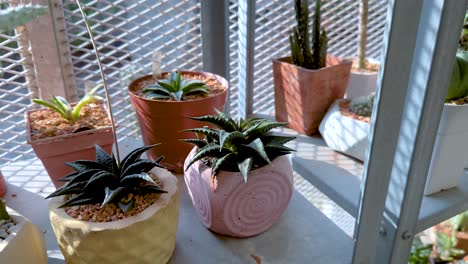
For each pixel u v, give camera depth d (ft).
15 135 3.42
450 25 1.95
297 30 3.49
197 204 2.46
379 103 1.94
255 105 4.26
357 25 4.36
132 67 3.66
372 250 2.39
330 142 3.34
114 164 2.16
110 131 2.64
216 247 2.44
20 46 3.12
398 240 2.46
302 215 2.77
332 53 4.41
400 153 2.29
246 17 3.47
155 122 2.82
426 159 2.25
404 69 1.90
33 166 3.33
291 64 3.50
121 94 3.72
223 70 3.63
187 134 2.88
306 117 3.50
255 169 2.23
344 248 2.48
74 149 2.60
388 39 1.80
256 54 4.04
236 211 2.31
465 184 2.84
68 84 3.40
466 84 2.46
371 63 4.04
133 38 3.54
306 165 3.09
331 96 3.50
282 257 2.39
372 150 2.05
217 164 2.17
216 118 2.35
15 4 2.89
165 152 2.95
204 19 3.41
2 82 3.18
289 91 3.55
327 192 2.85
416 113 2.15
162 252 2.16
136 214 1.99
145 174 2.05
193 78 3.31
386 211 2.46
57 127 2.66
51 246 2.46
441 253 5.43
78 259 2.00
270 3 3.89
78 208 2.02
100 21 3.33
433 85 2.06
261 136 2.34
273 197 2.36
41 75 3.26
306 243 2.51
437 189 2.72
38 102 2.76
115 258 1.97
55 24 3.11
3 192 2.90
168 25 3.62
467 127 2.50
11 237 1.92
